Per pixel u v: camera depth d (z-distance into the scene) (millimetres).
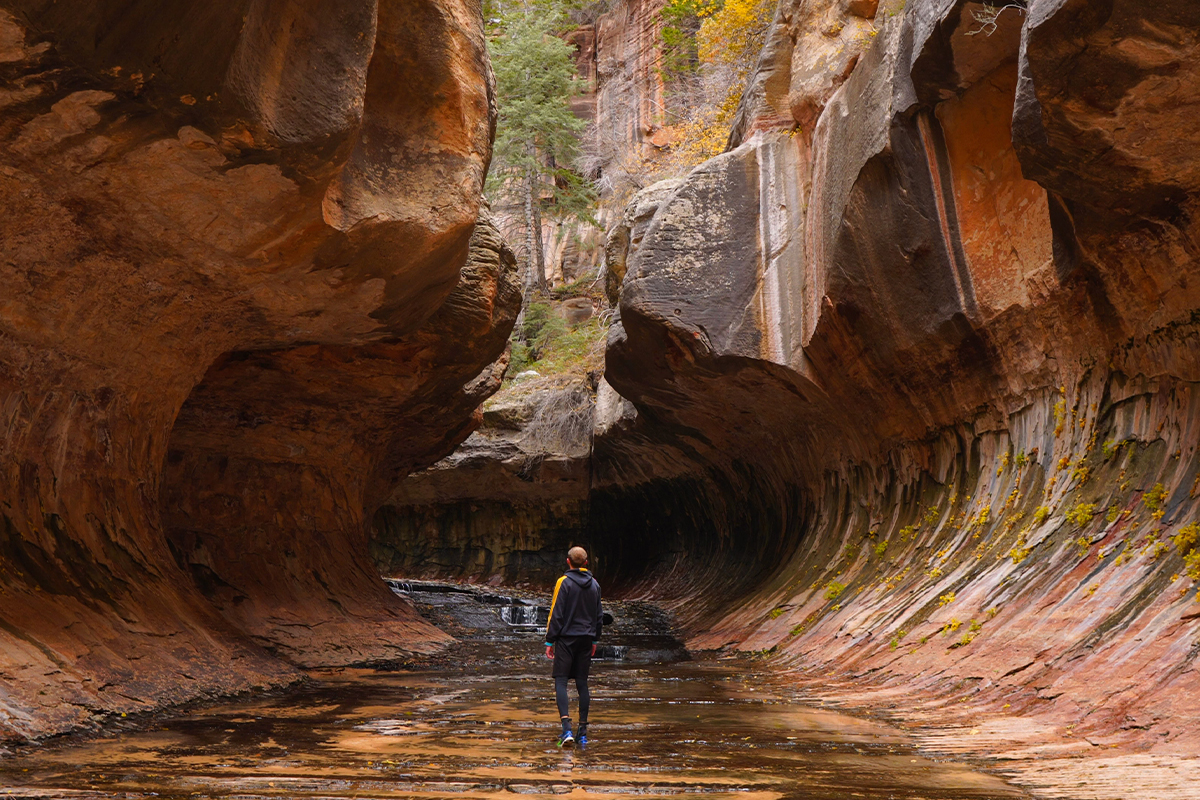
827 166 14047
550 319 32531
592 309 33812
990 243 11211
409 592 22953
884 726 7551
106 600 8852
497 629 19750
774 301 15844
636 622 21047
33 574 8141
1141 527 8117
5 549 8031
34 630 7574
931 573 11398
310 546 15203
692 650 16062
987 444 12055
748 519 21875
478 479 29062
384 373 14344
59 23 5781
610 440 25375
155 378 10305
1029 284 10453
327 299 10352
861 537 14914
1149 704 6148
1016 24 9906
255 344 11688
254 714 8266
